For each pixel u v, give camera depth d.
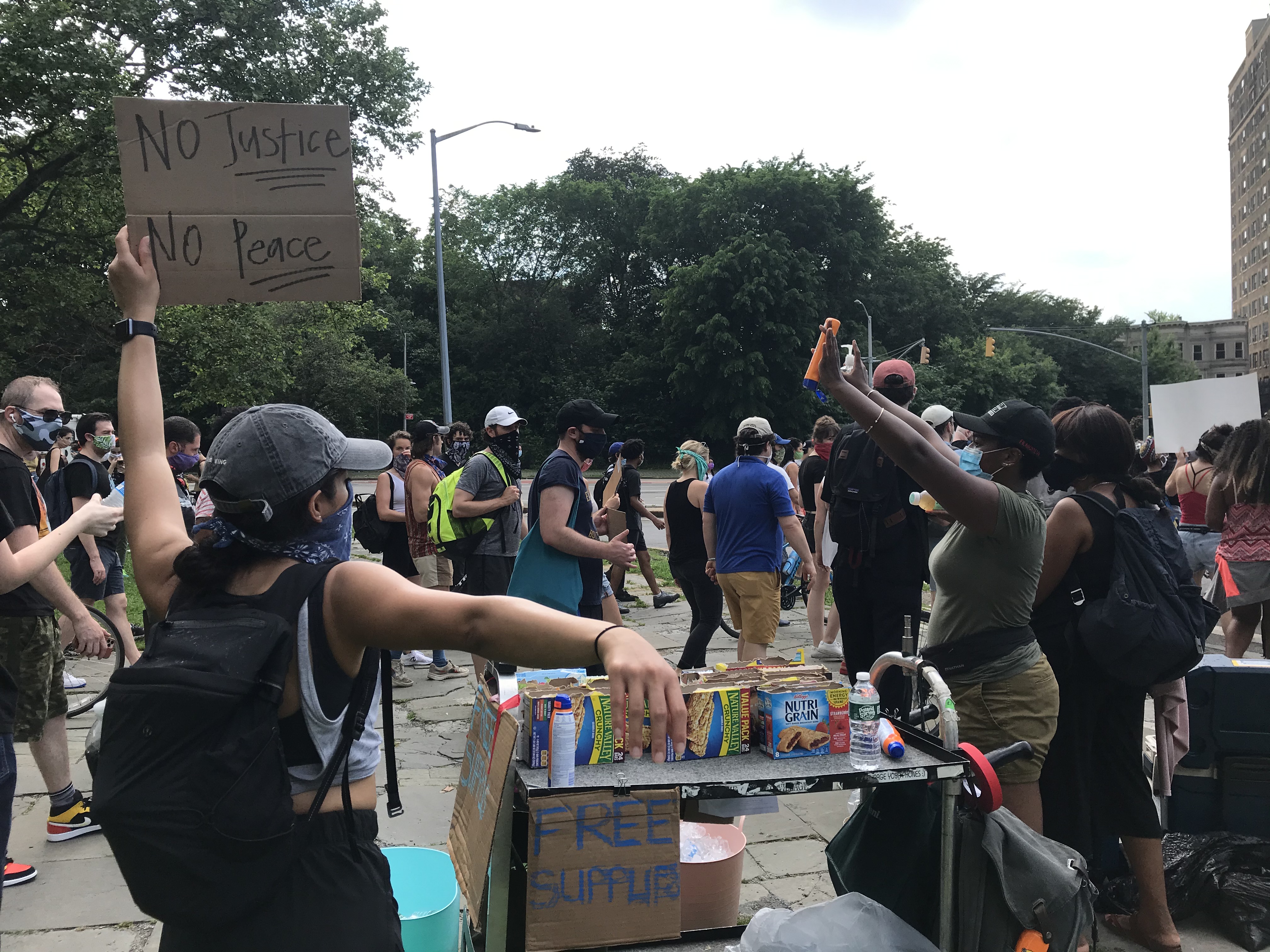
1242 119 104.50
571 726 1.95
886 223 50.44
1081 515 2.91
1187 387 6.89
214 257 2.00
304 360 43.69
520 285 58.47
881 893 2.34
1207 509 5.76
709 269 44.81
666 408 52.78
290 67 20.06
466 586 5.44
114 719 1.20
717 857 2.65
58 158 18.47
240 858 1.17
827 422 6.93
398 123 21.75
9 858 3.50
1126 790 2.93
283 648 1.24
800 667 2.57
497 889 2.00
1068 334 69.56
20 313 19.45
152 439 1.74
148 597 1.54
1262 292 97.94
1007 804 2.71
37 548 2.47
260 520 1.34
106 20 17.61
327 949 1.22
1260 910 2.97
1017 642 2.71
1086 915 2.14
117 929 2.99
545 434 56.00
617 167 63.47
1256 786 3.34
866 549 3.94
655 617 8.67
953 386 52.09
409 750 4.78
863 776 2.08
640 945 2.30
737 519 5.17
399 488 6.60
